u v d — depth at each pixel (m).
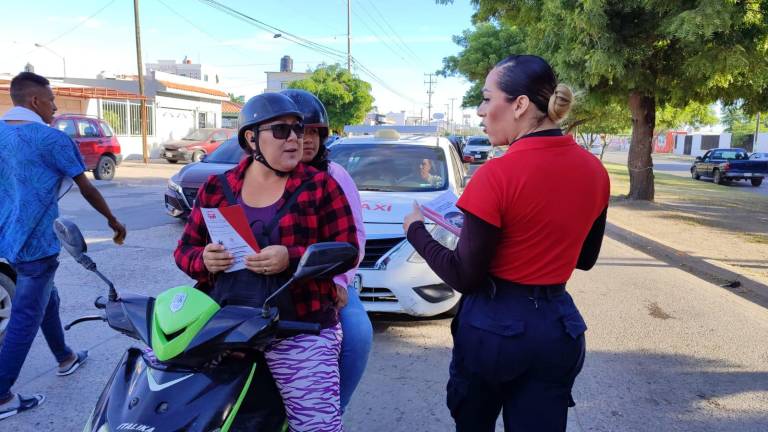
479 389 2.12
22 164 3.25
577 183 1.94
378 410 3.66
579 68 11.38
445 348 4.67
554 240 1.93
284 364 2.08
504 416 2.13
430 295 4.71
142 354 1.95
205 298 1.87
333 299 2.24
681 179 29.17
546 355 1.96
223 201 2.18
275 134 2.04
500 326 1.95
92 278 6.27
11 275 4.23
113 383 1.95
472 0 14.39
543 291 1.97
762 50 10.70
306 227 2.14
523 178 1.86
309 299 2.13
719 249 8.95
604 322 5.49
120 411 1.79
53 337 3.82
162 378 1.82
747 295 6.66
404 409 3.68
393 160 6.27
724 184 27.36
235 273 2.06
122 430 1.71
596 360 4.56
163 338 1.77
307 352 2.10
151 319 1.96
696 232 10.66
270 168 2.11
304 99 2.82
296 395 2.07
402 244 4.68
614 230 10.83
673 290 6.76
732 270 7.32
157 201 12.89
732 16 9.52
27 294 3.35
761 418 3.66
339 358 2.55
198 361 1.81
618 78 12.50
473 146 32.44
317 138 2.87
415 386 4.00
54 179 3.36
